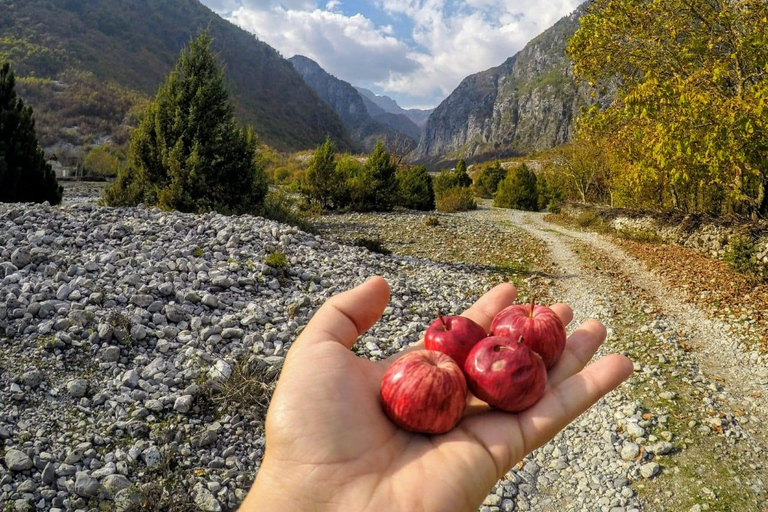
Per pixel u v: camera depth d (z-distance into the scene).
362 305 0.24
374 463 0.18
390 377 0.20
